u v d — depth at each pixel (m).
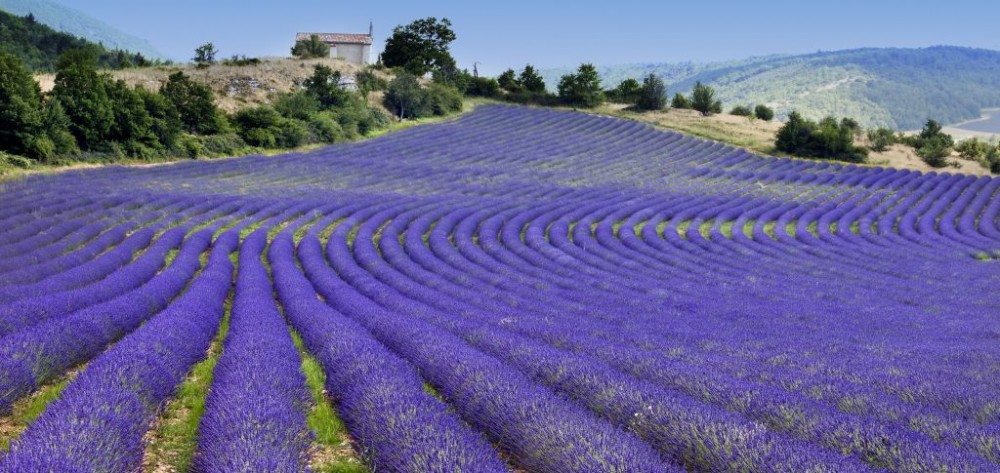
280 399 7.42
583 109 77.56
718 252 27.66
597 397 7.78
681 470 5.91
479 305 15.93
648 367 9.05
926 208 39.53
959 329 14.20
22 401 8.36
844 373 9.24
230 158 43.84
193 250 22.17
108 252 20.77
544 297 16.95
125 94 39.59
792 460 5.59
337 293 16.06
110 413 6.61
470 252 24.34
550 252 25.11
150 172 37.03
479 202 35.81
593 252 26.50
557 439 6.32
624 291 18.64
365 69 73.00
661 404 7.14
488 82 83.06
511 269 21.48
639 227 33.09
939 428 6.76
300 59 71.50
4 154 33.06
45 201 25.98
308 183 39.00
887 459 5.96
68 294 13.55
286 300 15.30
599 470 5.62
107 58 101.56
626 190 41.84
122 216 26.08
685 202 38.41
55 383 9.31
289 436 6.45
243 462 5.61
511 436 6.88
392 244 25.06
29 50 92.19
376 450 6.73
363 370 8.70
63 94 36.81
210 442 6.38
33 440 5.79
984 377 9.07
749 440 6.07
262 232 26.14
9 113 32.94
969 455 5.85
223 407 7.02
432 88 71.00
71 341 10.04
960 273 23.80
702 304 16.64
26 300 12.45
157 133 41.56
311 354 10.87
